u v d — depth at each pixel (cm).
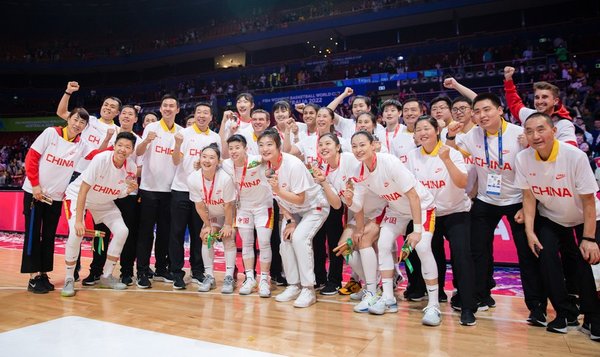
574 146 292
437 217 350
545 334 287
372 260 349
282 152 381
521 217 310
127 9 2317
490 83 1395
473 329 298
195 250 448
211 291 411
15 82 2273
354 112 452
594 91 1135
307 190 373
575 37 1489
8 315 321
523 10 1714
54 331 282
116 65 2225
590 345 265
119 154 387
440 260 372
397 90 1566
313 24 1905
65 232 766
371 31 1948
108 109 478
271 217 405
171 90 2100
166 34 2372
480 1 1605
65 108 458
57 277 472
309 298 360
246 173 385
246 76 1911
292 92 1681
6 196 833
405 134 412
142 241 430
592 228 274
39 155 396
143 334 278
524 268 314
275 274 447
